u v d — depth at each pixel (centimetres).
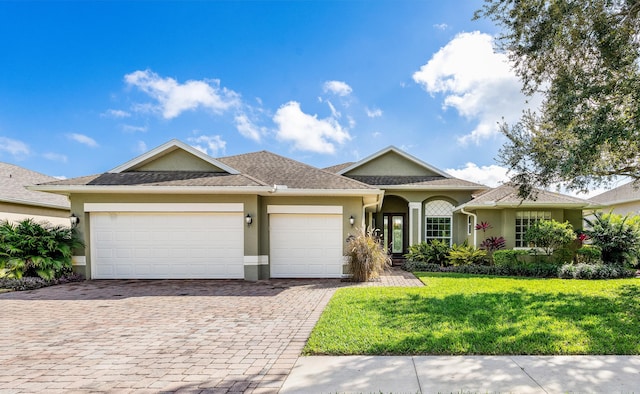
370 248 1211
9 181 1720
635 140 764
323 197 1293
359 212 1288
